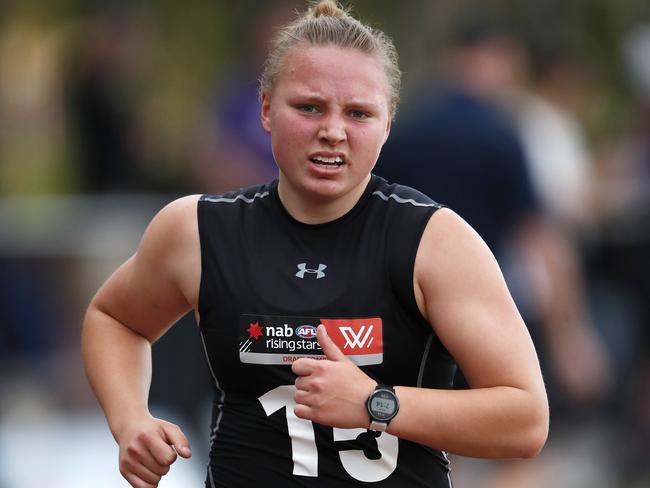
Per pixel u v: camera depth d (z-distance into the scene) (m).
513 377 11.20
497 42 21.22
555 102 24.66
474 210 20.67
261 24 26.50
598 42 38.19
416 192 11.83
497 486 23.92
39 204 26.36
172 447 11.95
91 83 31.06
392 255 11.45
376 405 10.92
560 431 24.39
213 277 11.79
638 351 26.17
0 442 23.95
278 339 11.48
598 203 26.88
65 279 25.89
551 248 21.81
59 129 35.75
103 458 23.52
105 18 32.06
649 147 28.59
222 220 11.94
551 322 22.30
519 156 20.67
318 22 11.52
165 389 23.95
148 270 12.34
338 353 11.12
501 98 21.17
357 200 11.70
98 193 31.11
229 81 27.94
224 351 11.72
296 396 10.98
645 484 25.44
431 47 38.78
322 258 11.58
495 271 11.51
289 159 11.38
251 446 11.73
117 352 12.72
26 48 43.22
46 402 25.00
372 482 11.62
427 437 11.07
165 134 39.16
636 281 26.36
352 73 11.25
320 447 11.58
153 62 40.00
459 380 17.81
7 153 39.81
